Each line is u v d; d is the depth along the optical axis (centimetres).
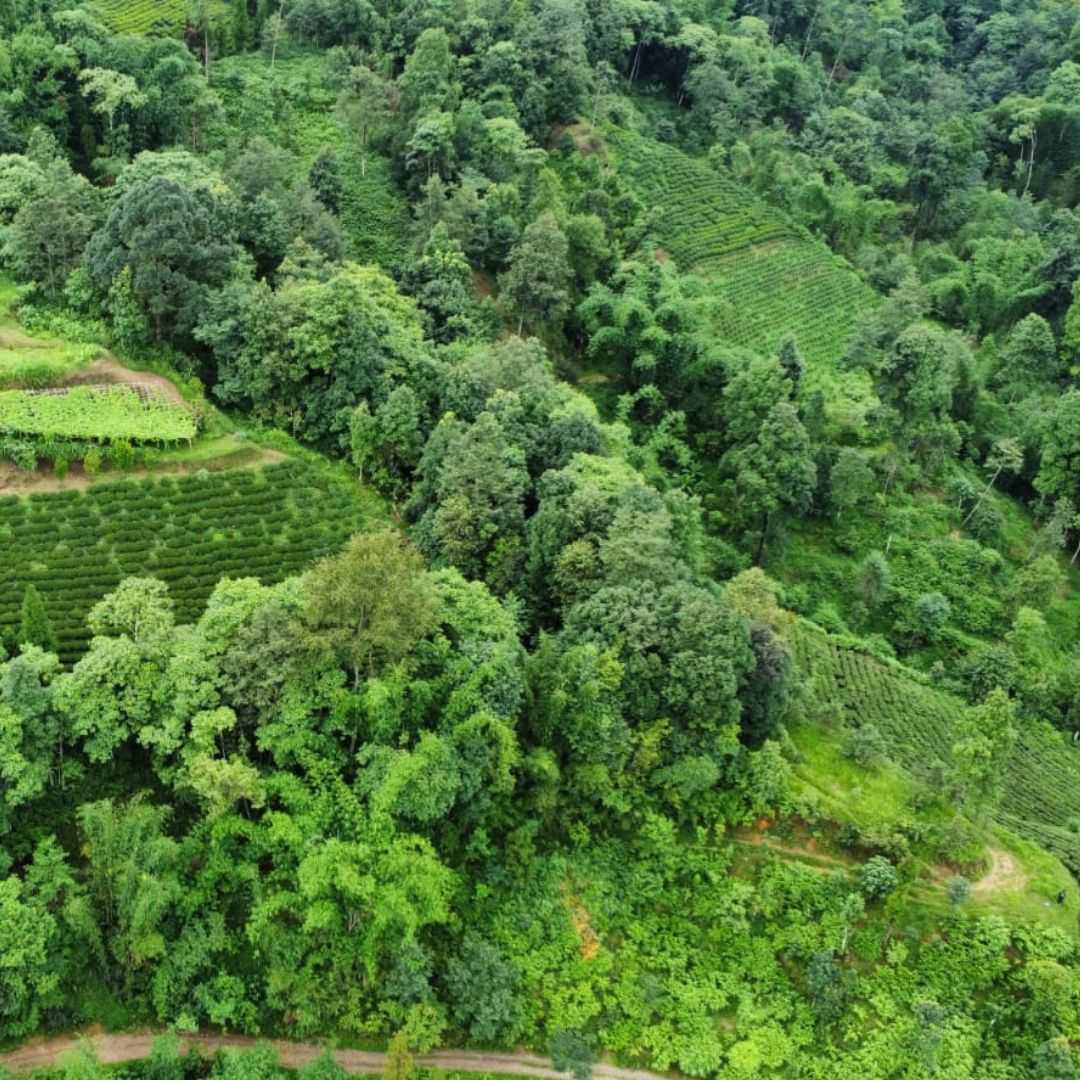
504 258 12938
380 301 10762
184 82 12656
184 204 9569
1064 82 19688
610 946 6481
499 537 8294
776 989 6456
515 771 6600
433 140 13250
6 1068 5400
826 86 19962
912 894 6950
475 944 6056
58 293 10175
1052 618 12012
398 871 5750
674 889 6781
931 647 11231
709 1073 6062
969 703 10462
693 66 18075
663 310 12669
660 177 16250
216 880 5994
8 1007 5431
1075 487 12681
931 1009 6216
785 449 11244
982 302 15962
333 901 5719
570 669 6750
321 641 6153
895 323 14075
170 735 6053
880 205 16962
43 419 8875
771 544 11400
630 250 14250
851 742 7806
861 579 11238
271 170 11544
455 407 9581
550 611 8062
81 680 6022
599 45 17388
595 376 12862
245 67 14838
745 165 17025
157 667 6219
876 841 7038
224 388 9700
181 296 9669
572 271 12544
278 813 5903
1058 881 7294
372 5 15950
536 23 15725
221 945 5797
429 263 11794
